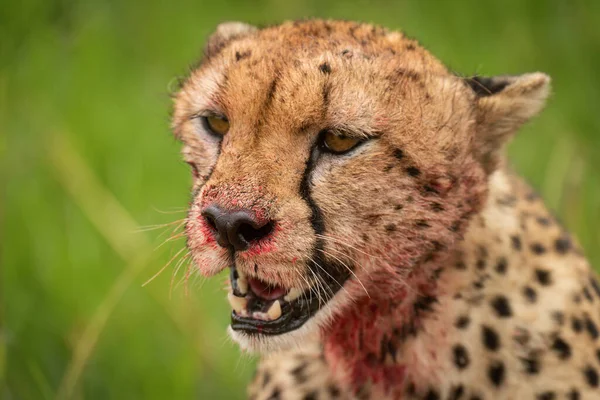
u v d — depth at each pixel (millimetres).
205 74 9391
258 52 9102
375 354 9492
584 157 14500
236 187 8508
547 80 9461
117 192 14336
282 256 8562
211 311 13055
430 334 9297
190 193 9570
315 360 9977
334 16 17234
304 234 8609
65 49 16156
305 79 8625
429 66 9258
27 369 12078
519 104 9422
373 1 17312
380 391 9641
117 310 12641
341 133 8672
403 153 8805
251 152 8656
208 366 12555
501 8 16797
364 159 8727
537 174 14789
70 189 13914
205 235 8680
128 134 15000
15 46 15961
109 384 12219
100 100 15625
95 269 13094
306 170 8703
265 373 10359
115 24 17000
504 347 9320
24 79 15477
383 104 8719
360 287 9125
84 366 11992
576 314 9609
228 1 17594
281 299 9133
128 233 13336
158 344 12500
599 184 14172
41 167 14281
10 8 16219
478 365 9297
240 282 9133
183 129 9531
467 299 9289
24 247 13281
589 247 13172
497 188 9828
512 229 9672
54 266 13141
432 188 8930
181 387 11953
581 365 9445
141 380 12266
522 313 9391
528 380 9320
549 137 15094
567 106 15555
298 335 9086
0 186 13445
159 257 12984
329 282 9062
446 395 9359
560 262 9891
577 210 13289
